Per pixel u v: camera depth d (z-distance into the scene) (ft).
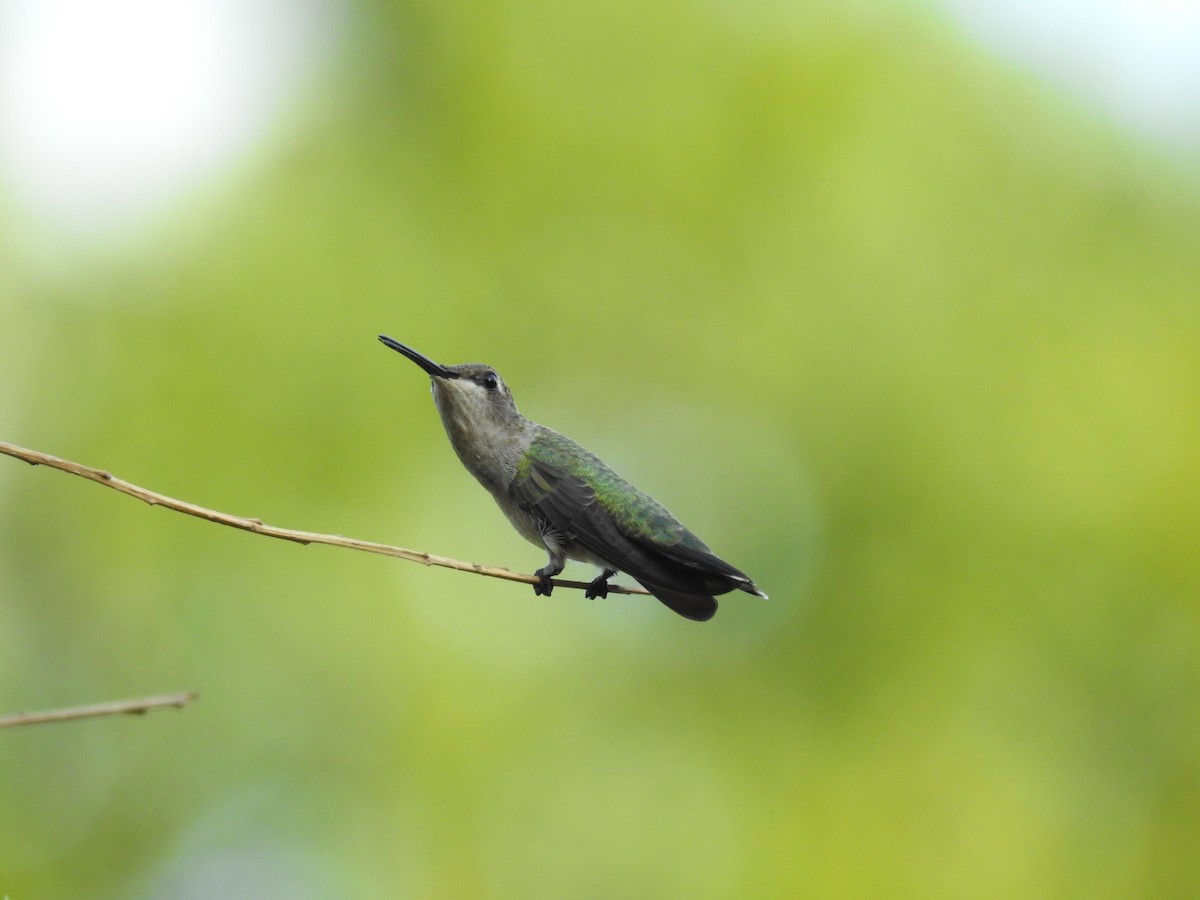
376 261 48.11
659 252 49.14
